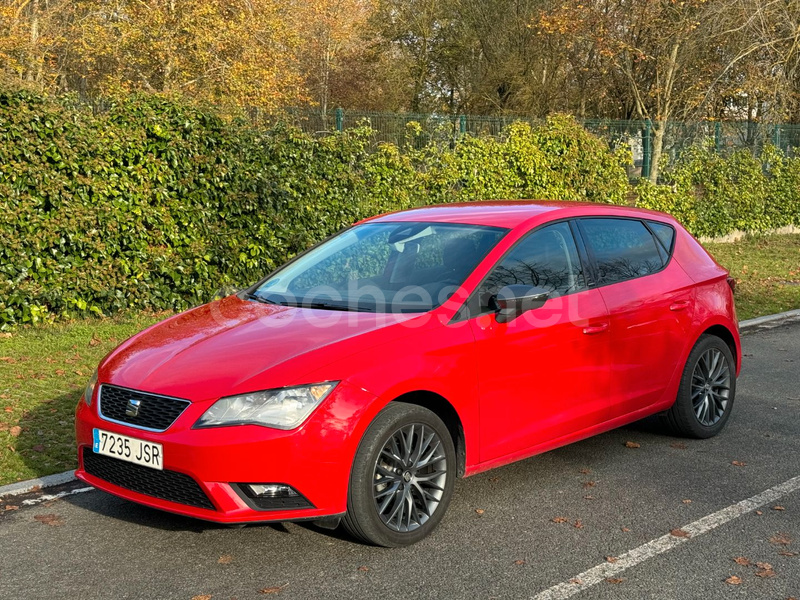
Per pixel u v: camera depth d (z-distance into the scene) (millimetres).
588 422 4988
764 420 6289
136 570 3799
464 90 45875
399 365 4004
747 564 3848
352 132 11391
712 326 5910
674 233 5953
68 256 8906
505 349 4449
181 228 9695
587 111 40594
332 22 46094
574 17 32781
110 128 9109
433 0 45719
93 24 28031
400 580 3688
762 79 26375
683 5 29703
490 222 5051
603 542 4094
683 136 17297
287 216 10484
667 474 5086
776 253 16875
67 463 5203
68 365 7480
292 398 3742
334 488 3781
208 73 27641
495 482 4953
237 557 3928
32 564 3863
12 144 8430
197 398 3787
